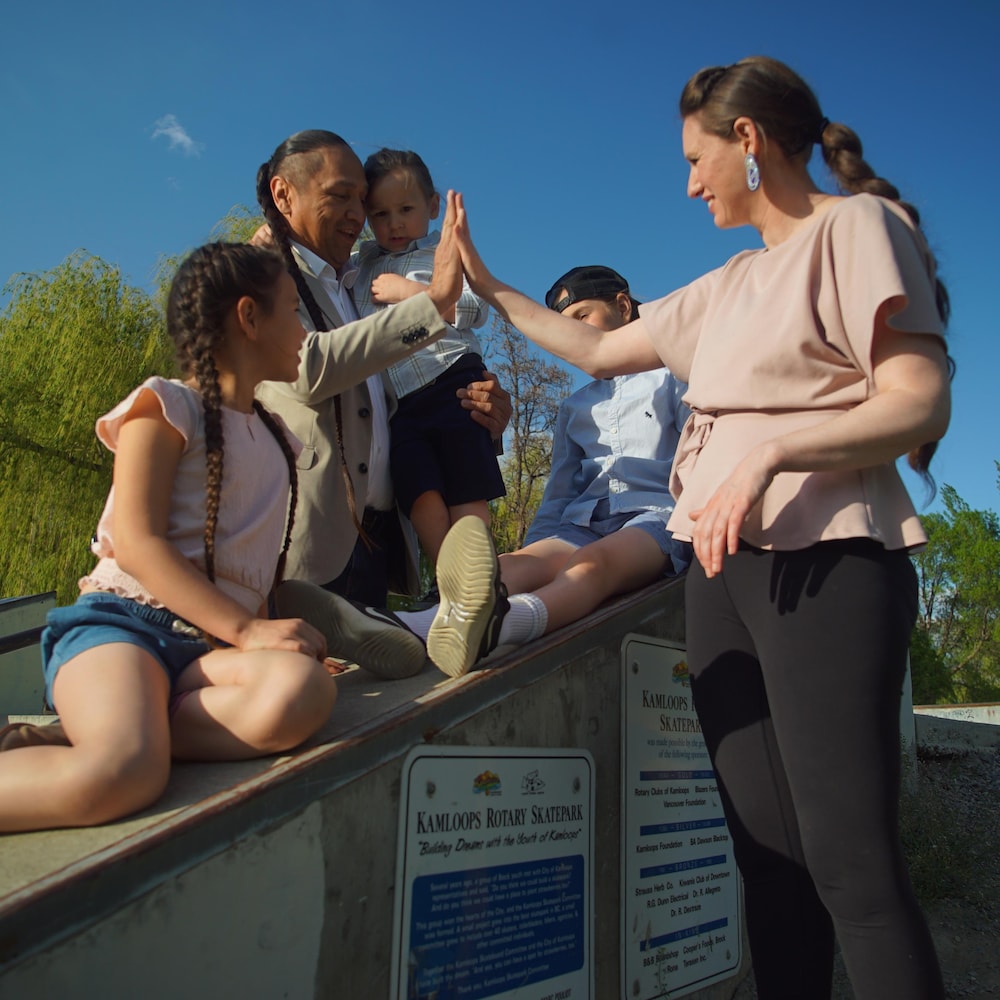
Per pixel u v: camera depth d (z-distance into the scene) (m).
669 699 2.91
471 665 2.24
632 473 3.31
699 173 2.19
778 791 2.08
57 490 12.90
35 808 1.51
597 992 2.43
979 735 7.70
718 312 2.20
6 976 1.25
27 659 5.29
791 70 2.10
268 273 2.20
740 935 3.09
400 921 1.90
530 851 2.27
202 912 1.51
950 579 46.22
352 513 2.91
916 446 1.77
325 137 3.12
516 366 17.73
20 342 13.38
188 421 1.98
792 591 1.89
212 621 1.88
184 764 1.83
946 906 4.12
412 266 3.55
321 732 1.91
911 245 1.88
